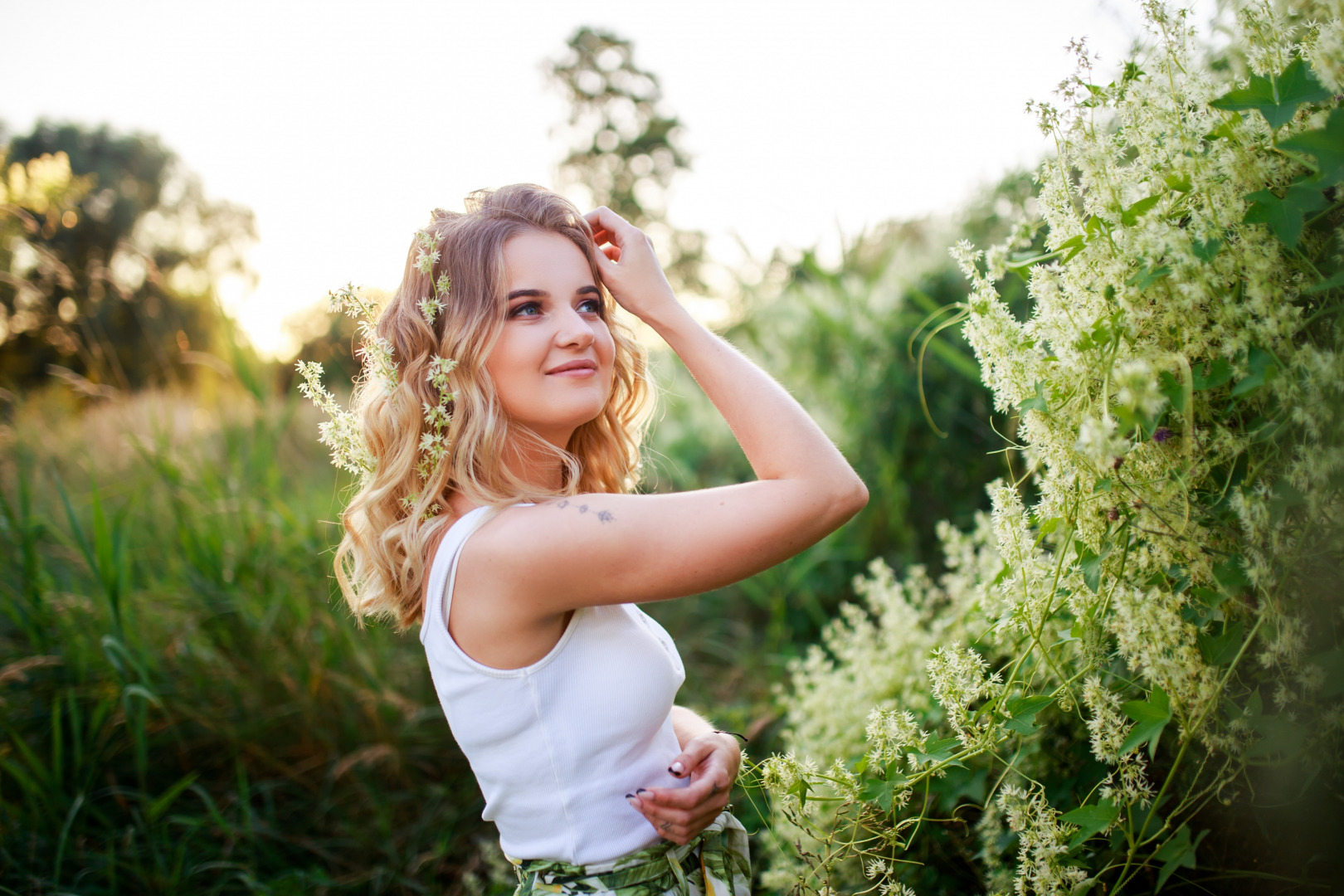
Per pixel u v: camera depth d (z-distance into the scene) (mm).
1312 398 963
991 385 1217
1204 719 1080
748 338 5715
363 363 1377
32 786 2438
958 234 4117
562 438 1296
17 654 3002
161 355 3996
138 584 3385
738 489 1087
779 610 3795
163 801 2432
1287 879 1187
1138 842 1147
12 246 3949
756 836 2330
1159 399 931
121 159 11859
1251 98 985
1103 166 1113
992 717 1237
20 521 3053
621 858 1117
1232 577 1063
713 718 2984
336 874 2527
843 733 2111
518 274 1195
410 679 3150
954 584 2170
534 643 1104
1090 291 1132
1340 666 1011
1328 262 1058
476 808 2707
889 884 1343
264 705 2959
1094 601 1206
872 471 4086
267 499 3525
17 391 4266
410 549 1164
